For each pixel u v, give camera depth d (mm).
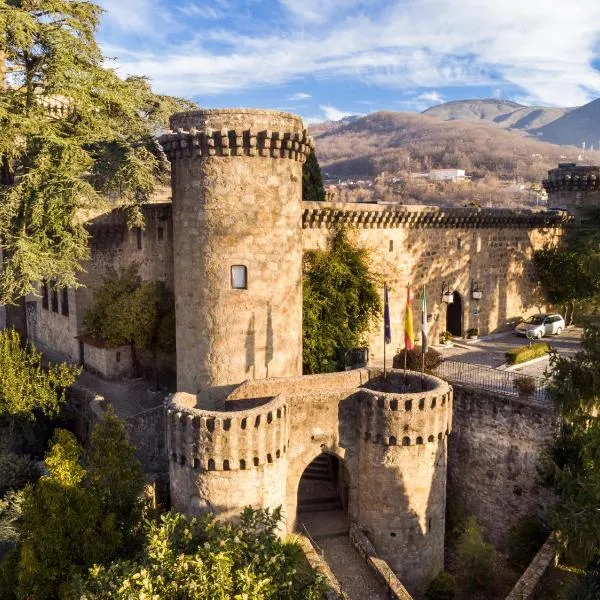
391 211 34281
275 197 24391
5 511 21359
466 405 26656
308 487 25797
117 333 33438
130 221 30031
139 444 26188
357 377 23672
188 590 11844
